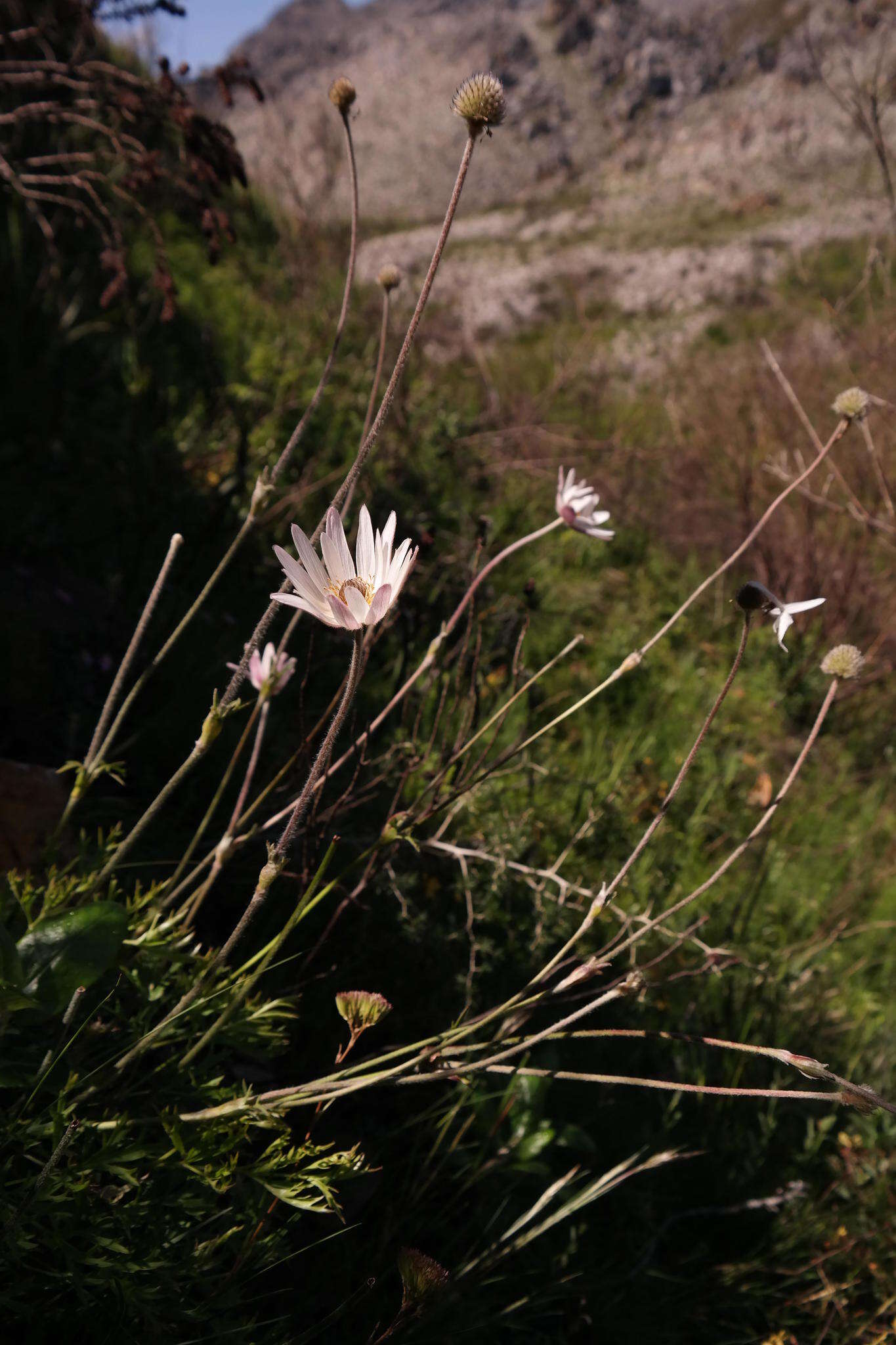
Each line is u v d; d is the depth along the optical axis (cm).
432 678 232
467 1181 199
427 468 478
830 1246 235
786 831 387
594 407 795
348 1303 151
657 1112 246
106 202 462
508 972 240
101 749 159
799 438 627
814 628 494
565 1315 201
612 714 415
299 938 222
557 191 4109
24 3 351
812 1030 286
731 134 4025
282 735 277
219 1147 135
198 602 155
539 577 464
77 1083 132
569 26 5241
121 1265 127
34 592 287
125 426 389
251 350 524
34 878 180
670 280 1898
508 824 252
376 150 4847
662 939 277
